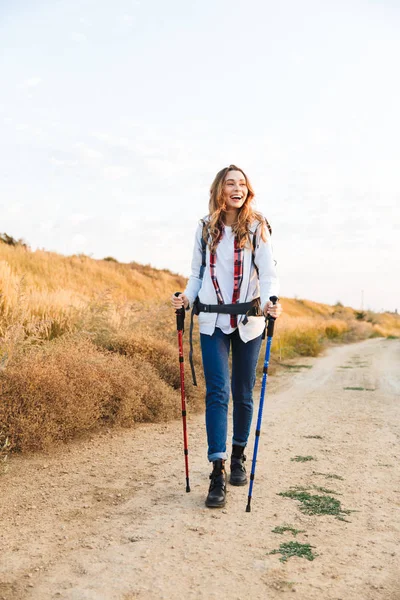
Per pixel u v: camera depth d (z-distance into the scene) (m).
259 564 2.73
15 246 20.19
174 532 3.12
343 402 8.20
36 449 4.80
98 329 8.08
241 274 3.77
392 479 4.31
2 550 2.90
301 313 46.00
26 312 7.78
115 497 3.75
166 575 2.61
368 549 2.96
